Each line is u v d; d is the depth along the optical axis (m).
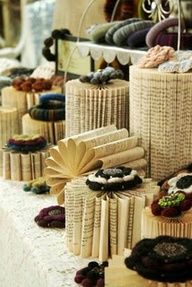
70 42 2.11
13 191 1.69
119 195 1.29
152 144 1.46
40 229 1.47
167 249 1.07
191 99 1.42
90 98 1.55
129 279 1.08
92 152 1.40
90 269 1.23
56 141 1.83
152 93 1.42
